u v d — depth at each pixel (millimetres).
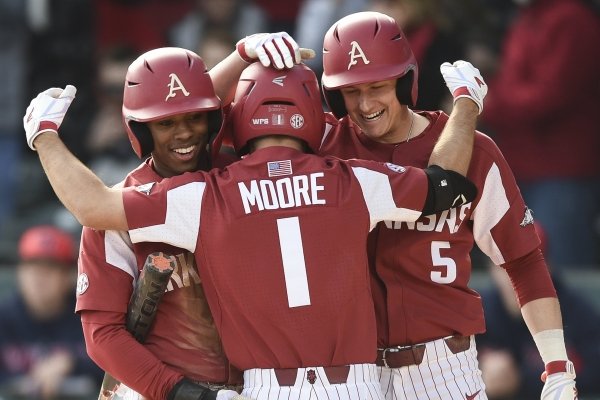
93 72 33812
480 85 17891
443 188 16828
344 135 18250
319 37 31812
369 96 17375
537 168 30562
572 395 18031
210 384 17219
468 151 17391
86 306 16922
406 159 17953
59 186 16594
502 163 18047
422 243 17750
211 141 17438
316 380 16359
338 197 16547
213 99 17109
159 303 17219
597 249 30781
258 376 16500
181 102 16906
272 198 16516
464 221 17969
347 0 31688
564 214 30438
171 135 17078
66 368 27750
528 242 18250
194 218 16438
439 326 17844
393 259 17781
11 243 32562
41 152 16875
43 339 28391
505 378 27047
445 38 29000
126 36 34188
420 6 28844
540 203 30609
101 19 34031
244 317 16516
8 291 30594
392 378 17969
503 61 30844
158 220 16391
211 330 17281
